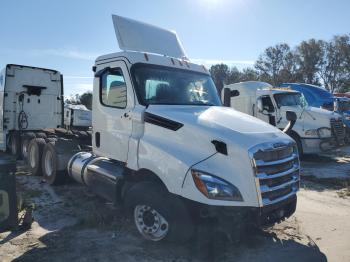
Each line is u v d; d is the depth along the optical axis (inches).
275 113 518.3
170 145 183.2
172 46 263.1
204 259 174.2
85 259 174.2
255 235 206.1
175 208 173.5
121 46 232.8
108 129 227.0
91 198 274.2
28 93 497.0
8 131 491.8
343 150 626.5
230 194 162.6
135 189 190.7
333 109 706.2
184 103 217.5
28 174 370.0
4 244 190.2
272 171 172.9
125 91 213.9
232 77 2074.3
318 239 208.2
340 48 2468.0
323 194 314.3
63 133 381.1
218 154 168.9
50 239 197.5
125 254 179.8
